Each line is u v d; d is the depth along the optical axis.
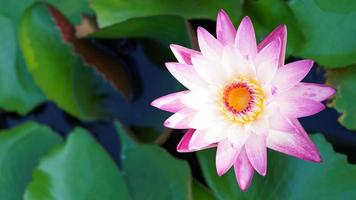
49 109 0.85
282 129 0.66
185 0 0.77
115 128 0.84
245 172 0.69
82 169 0.79
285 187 0.75
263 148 0.67
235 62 0.67
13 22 0.82
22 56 0.83
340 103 0.76
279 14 0.75
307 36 0.76
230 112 0.68
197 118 0.68
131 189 0.79
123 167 0.79
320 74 0.78
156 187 0.78
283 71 0.67
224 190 0.76
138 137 0.82
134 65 0.82
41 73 0.81
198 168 0.81
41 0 0.82
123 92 0.82
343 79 0.76
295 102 0.67
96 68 0.79
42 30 0.81
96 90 0.83
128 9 0.77
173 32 0.77
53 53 0.81
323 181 0.74
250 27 0.67
